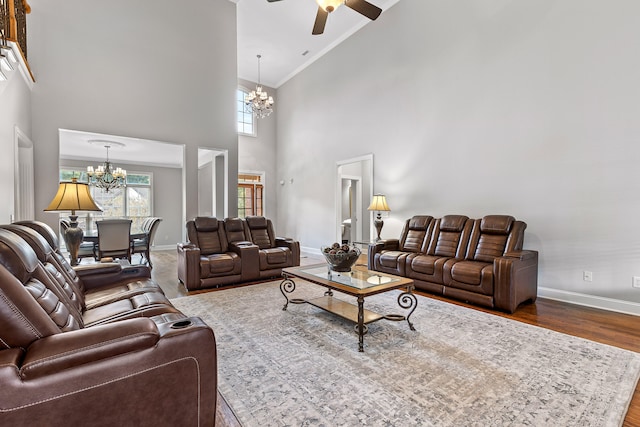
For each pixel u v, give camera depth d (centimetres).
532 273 356
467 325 288
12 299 110
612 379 197
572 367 212
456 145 468
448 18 475
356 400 176
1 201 298
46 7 435
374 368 211
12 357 103
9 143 321
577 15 350
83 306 219
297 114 805
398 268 436
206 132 570
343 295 389
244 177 888
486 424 156
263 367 213
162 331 130
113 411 115
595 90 339
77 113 455
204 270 414
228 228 498
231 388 188
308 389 187
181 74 545
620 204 325
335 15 588
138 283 271
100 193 818
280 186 876
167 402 127
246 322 295
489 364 216
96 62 470
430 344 247
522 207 398
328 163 709
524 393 182
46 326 116
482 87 436
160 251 829
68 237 343
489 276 335
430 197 505
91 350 111
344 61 662
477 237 407
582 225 350
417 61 520
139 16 507
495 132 423
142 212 867
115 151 707
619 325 289
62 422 106
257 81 859
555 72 367
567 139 359
